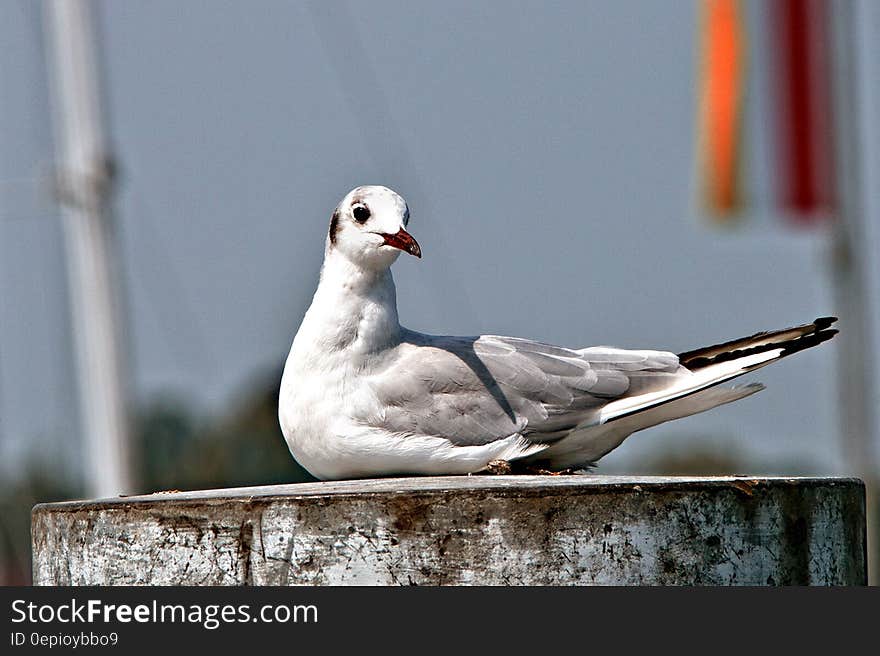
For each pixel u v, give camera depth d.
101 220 25.23
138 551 9.51
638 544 9.23
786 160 25.44
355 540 9.15
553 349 12.08
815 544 9.82
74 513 9.84
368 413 11.31
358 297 11.46
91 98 25.20
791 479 9.82
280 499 9.23
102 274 25.25
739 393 11.98
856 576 10.27
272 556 9.23
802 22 25.11
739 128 25.38
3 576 29.16
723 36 25.20
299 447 11.55
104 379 25.47
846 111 25.34
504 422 11.50
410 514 9.12
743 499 9.51
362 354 11.41
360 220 11.38
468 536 9.12
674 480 9.56
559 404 11.70
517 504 9.12
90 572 9.74
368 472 11.52
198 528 9.37
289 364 11.55
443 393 11.44
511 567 9.12
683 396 11.73
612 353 12.15
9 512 29.23
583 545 9.16
